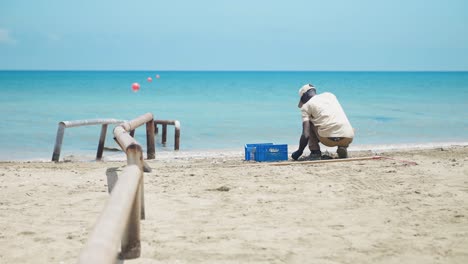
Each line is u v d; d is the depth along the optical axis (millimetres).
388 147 18375
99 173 10648
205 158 14906
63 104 41062
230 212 7102
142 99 48875
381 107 39219
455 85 91375
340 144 12328
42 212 7094
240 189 8703
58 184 9258
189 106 40688
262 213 7043
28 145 19031
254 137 22203
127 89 69062
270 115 32781
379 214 6918
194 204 7582
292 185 9031
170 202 7688
